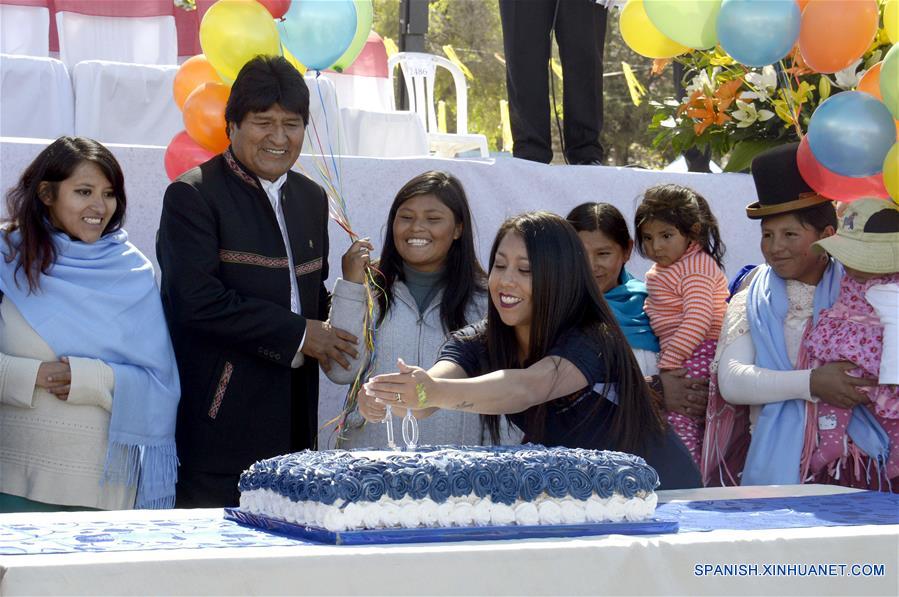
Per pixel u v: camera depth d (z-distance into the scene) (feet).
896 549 12.60
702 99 29.04
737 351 22.49
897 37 23.26
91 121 31.96
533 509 12.73
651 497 13.38
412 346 22.21
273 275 21.85
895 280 20.88
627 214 29.58
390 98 43.78
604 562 11.55
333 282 26.81
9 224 21.42
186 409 21.94
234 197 21.79
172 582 10.40
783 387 21.39
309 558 10.71
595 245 24.30
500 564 11.19
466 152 41.91
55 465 20.49
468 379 16.16
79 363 20.53
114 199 21.75
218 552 10.94
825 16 22.03
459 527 12.27
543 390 16.51
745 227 30.55
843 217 21.93
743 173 31.17
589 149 33.83
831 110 21.52
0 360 20.53
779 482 21.42
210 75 24.25
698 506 15.55
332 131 30.83
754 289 22.75
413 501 12.28
